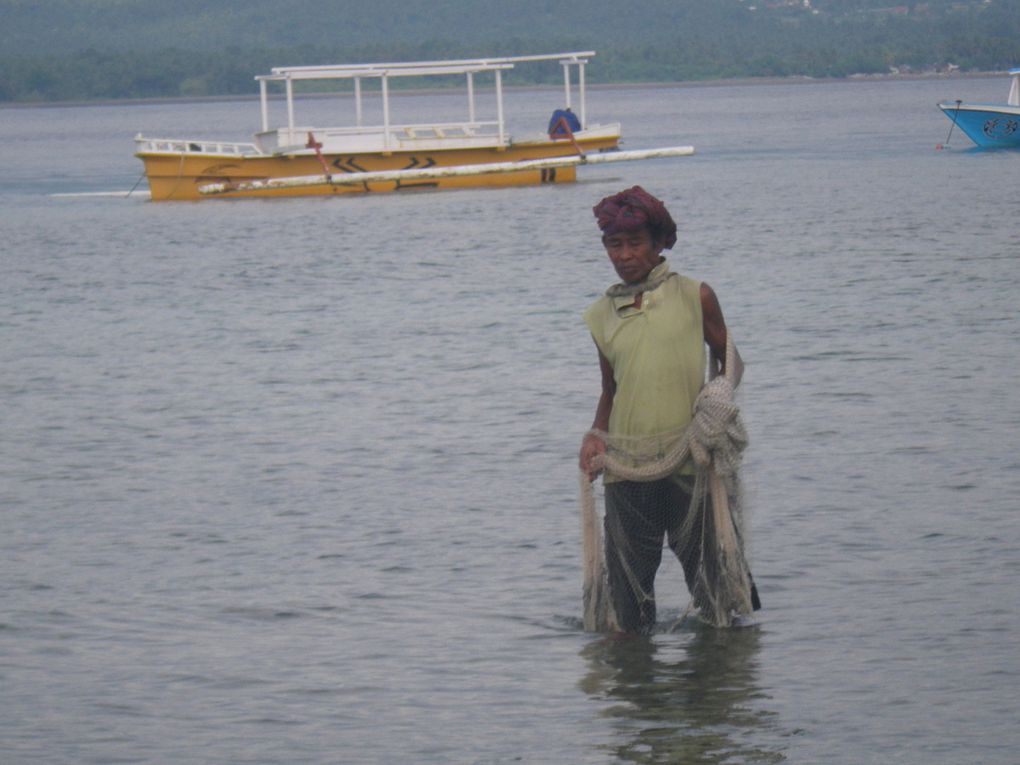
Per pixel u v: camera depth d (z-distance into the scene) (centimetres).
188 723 850
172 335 2505
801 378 1881
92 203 6084
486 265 3522
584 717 845
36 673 934
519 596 1066
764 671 906
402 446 1573
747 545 1009
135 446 1619
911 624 973
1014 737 798
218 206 5600
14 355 2320
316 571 1137
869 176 6322
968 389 1762
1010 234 3756
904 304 2525
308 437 1636
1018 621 969
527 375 1981
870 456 1441
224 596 1080
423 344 2294
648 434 962
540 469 1449
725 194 5600
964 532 1173
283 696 888
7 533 1271
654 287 962
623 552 983
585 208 5059
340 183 5659
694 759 785
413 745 813
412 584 1099
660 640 970
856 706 846
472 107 5903
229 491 1402
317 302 2911
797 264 3253
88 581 1125
